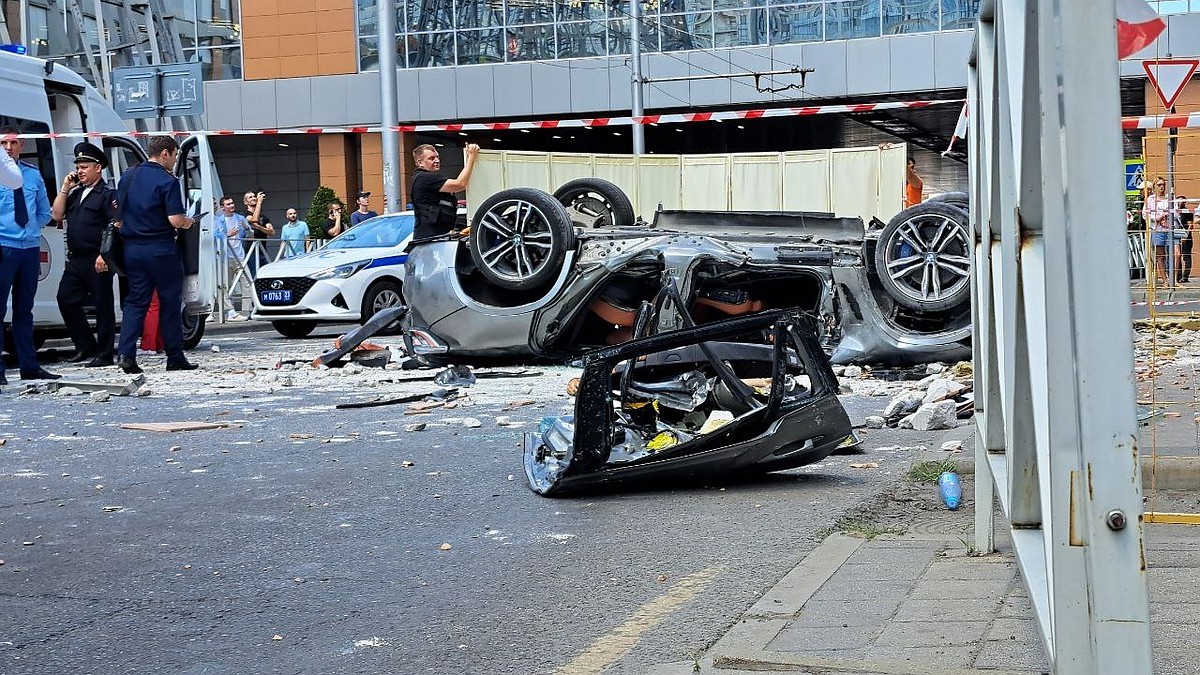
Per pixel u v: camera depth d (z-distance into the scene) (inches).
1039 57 75.2
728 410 242.7
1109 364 69.1
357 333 496.1
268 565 188.2
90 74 828.6
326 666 142.9
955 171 1888.5
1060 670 75.0
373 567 186.1
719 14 1317.7
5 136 426.6
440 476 256.5
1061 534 74.5
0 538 208.1
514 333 465.4
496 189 639.1
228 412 360.8
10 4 778.2
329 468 267.7
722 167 708.7
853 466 258.1
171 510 227.9
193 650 149.7
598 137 1545.3
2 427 335.6
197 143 584.7
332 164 1446.9
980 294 152.4
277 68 1444.4
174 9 1376.7
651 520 211.8
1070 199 68.7
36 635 156.5
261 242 861.8
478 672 139.1
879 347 435.5
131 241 469.1
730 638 141.9
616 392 251.8
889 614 147.9
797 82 1286.9
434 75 1390.3
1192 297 284.2
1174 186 241.1
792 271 441.1
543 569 182.1
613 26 1347.2
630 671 135.9
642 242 451.8
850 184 689.6
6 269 425.7
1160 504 207.6
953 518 204.5
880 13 1274.6
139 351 585.9
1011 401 106.0
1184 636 135.0
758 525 204.7
